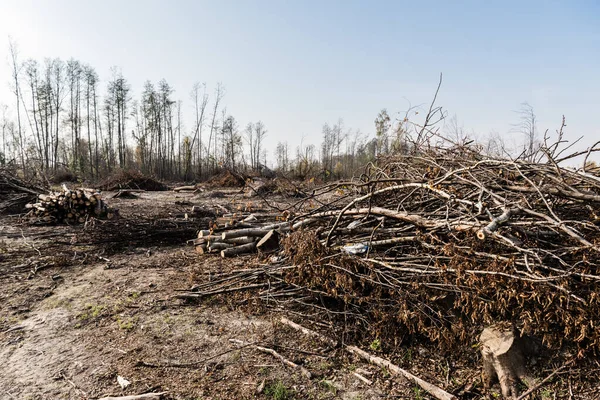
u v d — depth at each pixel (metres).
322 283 3.72
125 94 40.38
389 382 2.78
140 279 5.02
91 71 39.12
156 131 40.97
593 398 2.41
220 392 2.67
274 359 3.10
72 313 3.98
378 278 3.45
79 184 23.70
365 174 5.50
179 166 40.66
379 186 5.12
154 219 7.61
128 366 3.00
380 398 2.61
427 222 3.60
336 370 2.95
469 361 2.91
